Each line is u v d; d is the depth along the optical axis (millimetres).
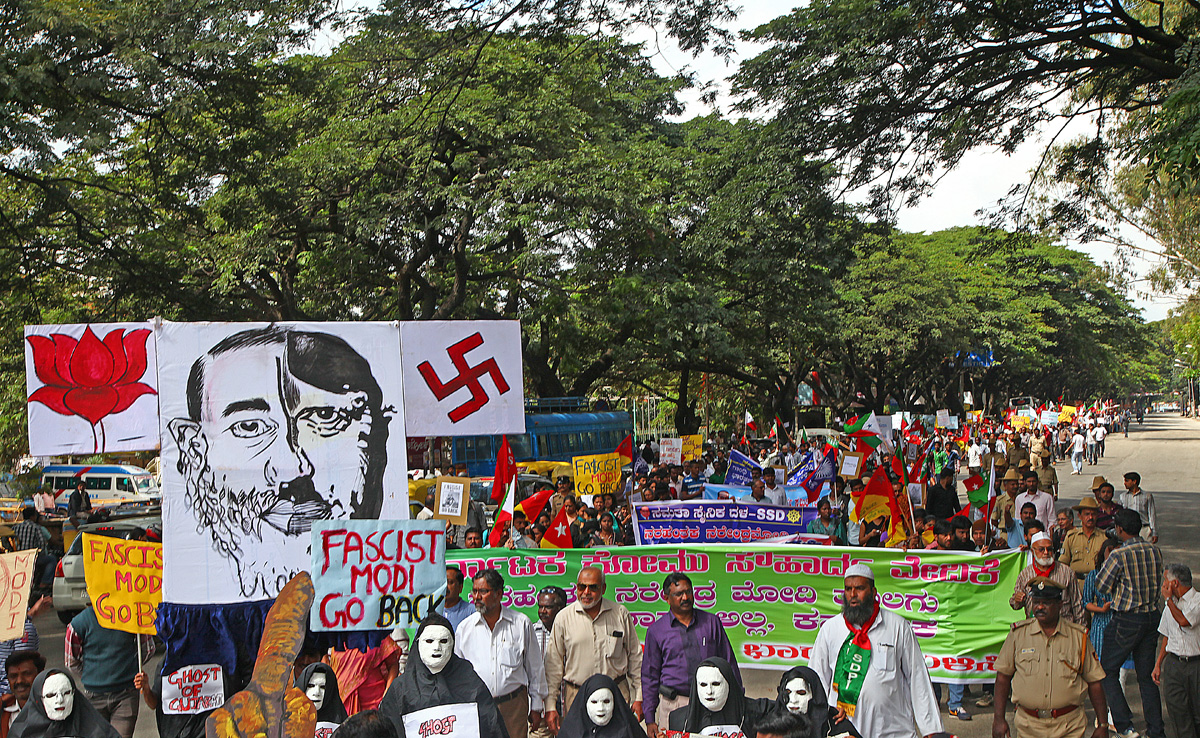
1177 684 7711
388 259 26328
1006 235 21297
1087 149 20062
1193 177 12617
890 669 5703
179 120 18719
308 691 5488
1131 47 16828
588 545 12320
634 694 6980
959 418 59031
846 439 24078
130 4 16969
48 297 21594
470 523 14055
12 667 6336
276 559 5898
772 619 9156
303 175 22359
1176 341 51312
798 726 4629
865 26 16938
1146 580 8211
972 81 17594
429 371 6730
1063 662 6426
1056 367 83125
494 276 28719
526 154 25375
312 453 5988
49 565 16172
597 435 34812
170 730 6008
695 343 33281
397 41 16016
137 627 6535
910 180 19078
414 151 23953
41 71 15133
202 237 23797
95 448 6023
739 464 17578
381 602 5961
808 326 36562
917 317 50406
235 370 5930
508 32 15641
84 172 21484
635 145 30562
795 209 19906
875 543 12430
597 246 27703
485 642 6715
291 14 16594
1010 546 13133
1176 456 51281
